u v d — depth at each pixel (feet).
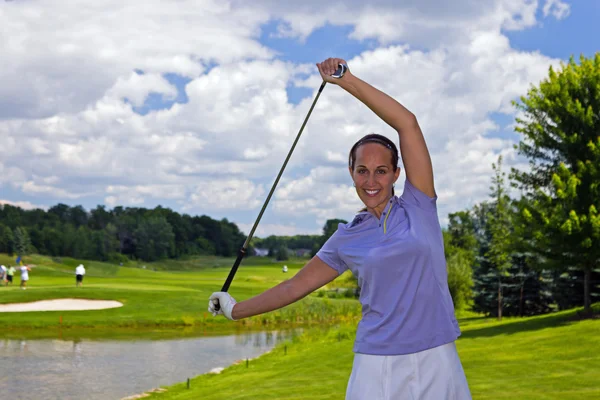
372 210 9.75
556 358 48.57
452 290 137.08
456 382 9.21
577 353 50.01
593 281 103.55
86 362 68.08
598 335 58.23
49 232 437.99
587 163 73.20
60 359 69.77
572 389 36.01
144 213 538.47
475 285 135.03
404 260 9.15
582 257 74.43
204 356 73.82
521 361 48.08
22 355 72.13
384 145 9.59
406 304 9.17
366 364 9.42
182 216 565.12
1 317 102.17
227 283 11.03
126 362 68.59
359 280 9.75
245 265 443.73
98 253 449.89
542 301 128.47
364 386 9.37
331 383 43.24
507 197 84.33
